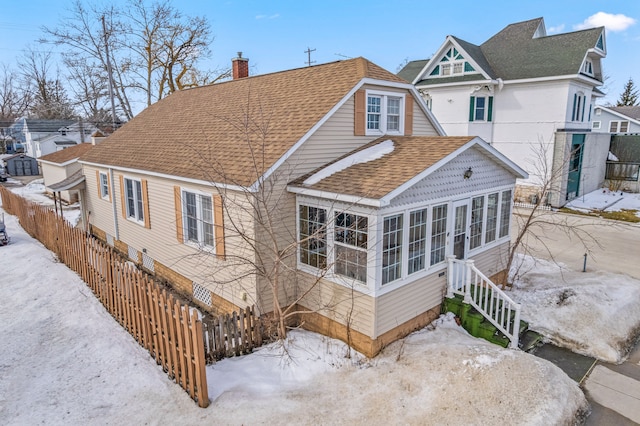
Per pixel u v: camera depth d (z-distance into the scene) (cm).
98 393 709
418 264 908
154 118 1739
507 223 1219
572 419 668
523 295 1133
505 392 675
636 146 2758
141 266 1437
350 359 823
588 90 2544
